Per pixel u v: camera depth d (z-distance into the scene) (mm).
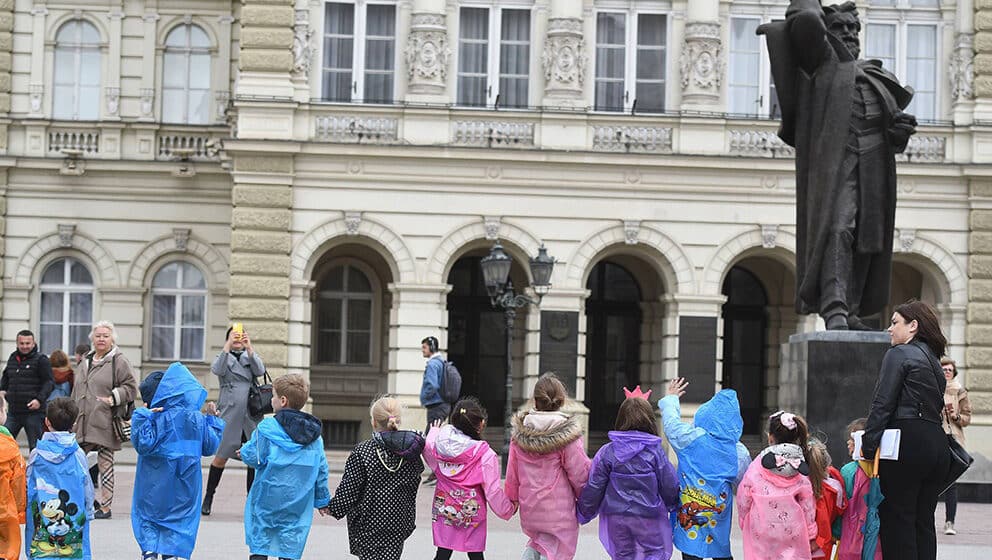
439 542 15227
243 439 22859
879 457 13547
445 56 38719
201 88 43281
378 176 38375
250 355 22953
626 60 39500
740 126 39000
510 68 39406
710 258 38812
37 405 25219
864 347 17578
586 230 38688
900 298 42656
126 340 42562
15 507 14086
